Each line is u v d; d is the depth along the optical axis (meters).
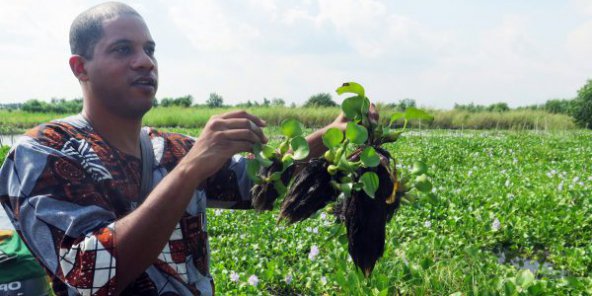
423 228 5.80
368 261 1.59
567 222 5.96
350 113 1.56
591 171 10.20
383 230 1.59
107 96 1.52
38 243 1.33
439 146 15.61
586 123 29.75
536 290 3.64
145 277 1.50
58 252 1.31
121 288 1.28
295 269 4.68
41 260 1.35
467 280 3.79
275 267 4.53
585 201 6.64
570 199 6.96
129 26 1.51
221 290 4.05
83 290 1.25
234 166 1.83
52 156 1.39
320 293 4.21
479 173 9.95
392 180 1.52
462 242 5.25
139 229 1.25
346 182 1.51
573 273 4.80
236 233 5.94
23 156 1.40
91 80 1.53
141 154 1.64
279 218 1.56
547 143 17.30
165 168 1.67
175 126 30.08
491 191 7.62
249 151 1.40
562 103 44.44
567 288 3.89
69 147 1.45
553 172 8.97
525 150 14.61
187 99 47.62
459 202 6.91
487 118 30.44
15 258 1.64
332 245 4.94
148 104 1.54
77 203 1.36
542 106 36.22
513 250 5.48
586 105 29.42
